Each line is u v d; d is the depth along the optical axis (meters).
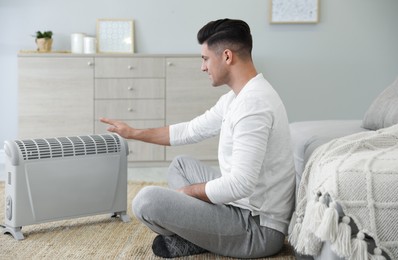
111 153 2.62
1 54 4.84
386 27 5.00
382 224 1.60
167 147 4.59
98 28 4.83
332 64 5.02
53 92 4.50
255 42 4.96
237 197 1.97
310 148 2.42
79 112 4.53
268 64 4.99
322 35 4.99
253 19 4.94
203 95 4.60
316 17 4.95
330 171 1.71
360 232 1.61
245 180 1.94
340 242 1.60
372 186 1.62
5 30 4.82
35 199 2.45
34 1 4.82
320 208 1.66
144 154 4.56
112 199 2.66
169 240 2.18
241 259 2.13
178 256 2.17
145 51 4.92
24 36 4.83
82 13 4.84
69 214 2.55
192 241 2.10
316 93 5.03
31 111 4.50
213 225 2.06
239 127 1.96
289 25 4.97
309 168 1.98
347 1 4.97
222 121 2.20
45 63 4.48
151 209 2.03
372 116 2.65
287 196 2.09
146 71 4.55
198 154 4.62
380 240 1.60
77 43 4.70
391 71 5.04
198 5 4.90
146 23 4.89
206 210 2.07
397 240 1.60
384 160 1.71
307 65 5.01
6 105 4.87
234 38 2.05
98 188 2.61
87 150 2.55
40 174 2.45
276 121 2.02
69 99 4.52
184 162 2.50
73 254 2.23
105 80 4.52
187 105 4.59
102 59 4.52
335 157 1.81
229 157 2.09
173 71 4.56
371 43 5.02
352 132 2.65
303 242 1.75
